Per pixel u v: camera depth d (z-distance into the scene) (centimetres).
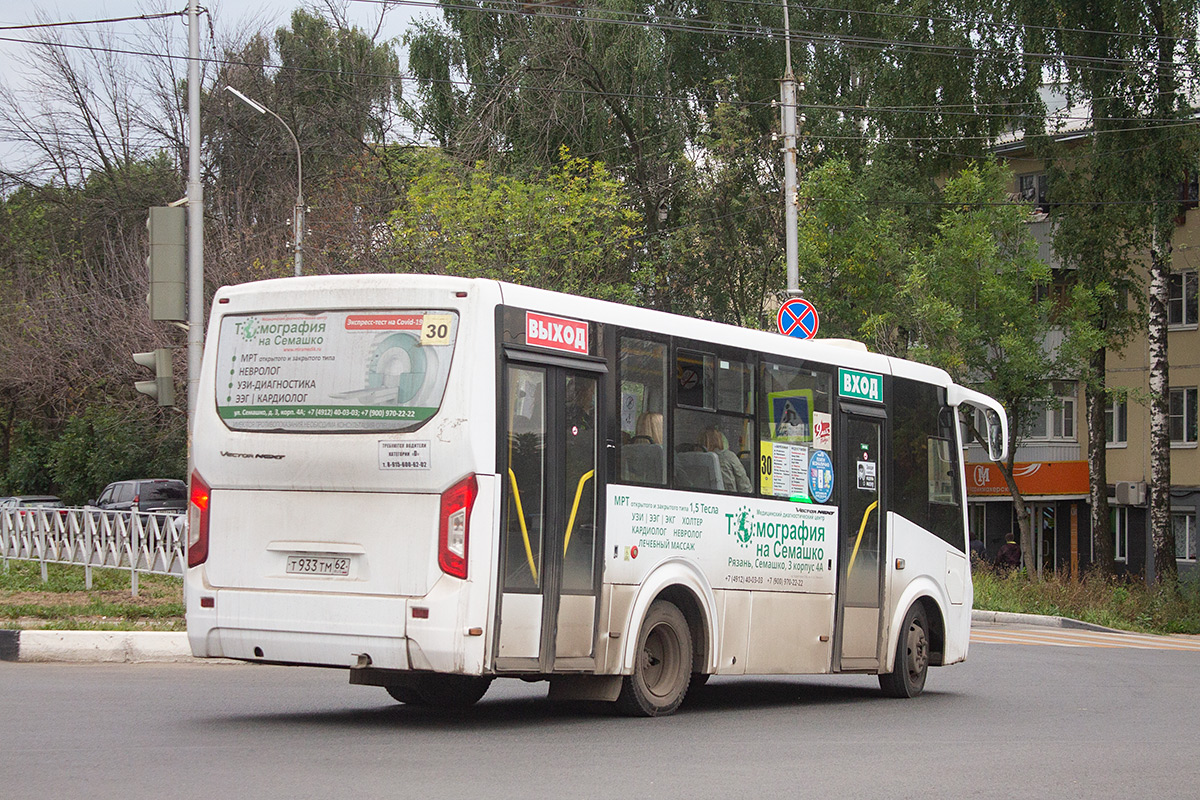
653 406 1083
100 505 3788
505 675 956
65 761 769
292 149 4316
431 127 3834
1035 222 3375
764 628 1186
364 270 3309
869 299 3189
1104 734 1079
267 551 961
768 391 1209
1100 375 3731
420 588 915
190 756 797
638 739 947
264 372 978
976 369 3219
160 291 1678
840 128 3600
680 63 3650
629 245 3409
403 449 924
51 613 1678
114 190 4472
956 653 1453
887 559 1348
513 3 3612
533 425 968
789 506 1220
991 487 4625
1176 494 4294
